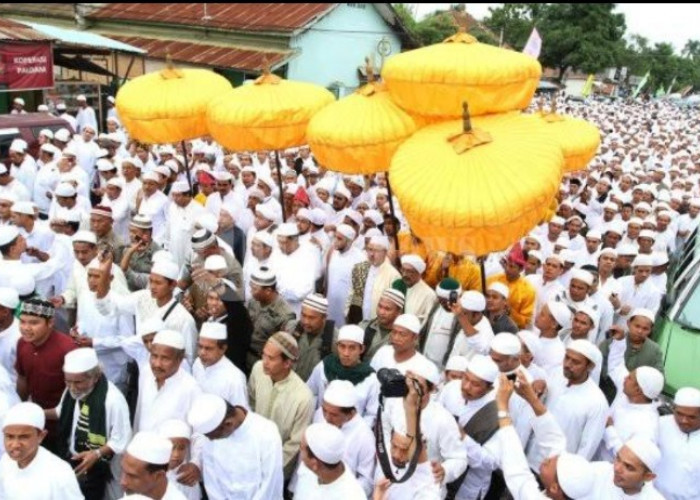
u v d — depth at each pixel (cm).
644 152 2192
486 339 544
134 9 2820
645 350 604
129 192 938
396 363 505
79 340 548
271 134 626
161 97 675
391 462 398
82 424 446
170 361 447
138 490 342
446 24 4228
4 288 502
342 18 2450
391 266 680
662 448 461
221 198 945
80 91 2006
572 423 483
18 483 379
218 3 2662
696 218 1194
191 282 602
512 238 458
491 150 468
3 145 1180
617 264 869
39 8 3061
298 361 554
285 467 464
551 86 5947
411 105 527
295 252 721
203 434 392
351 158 552
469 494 468
